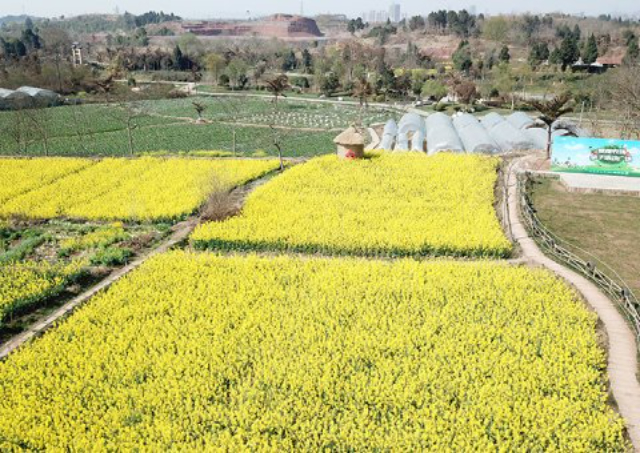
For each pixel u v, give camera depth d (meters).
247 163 48.16
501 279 25.58
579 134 57.69
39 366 19.98
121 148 68.75
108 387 18.66
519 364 19.45
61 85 120.75
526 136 58.09
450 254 29.53
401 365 19.53
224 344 20.94
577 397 18.08
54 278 27.00
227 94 124.19
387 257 29.69
